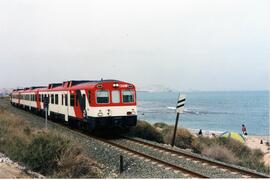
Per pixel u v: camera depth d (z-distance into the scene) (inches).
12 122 792.9
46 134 489.7
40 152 441.7
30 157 446.0
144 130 775.7
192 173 409.1
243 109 5319.9
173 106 5792.3
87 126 780.6
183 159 503.5
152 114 3796.8
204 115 4001.0
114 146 611.8
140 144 637.3
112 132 813.9
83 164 449.1
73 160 438.0
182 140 753.6
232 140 807.7
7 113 1075.9
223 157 571.8
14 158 467.5
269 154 847.7
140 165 466.0
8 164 416.2
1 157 459.8
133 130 801.6
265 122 3284.9
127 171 444.5
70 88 874.1
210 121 3260.3
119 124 746.2
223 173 423.8
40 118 1209.4
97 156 536.4
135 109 766.5
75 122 870.4
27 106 1663.4
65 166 430.6
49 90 1119.0
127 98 757.9
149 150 576.4
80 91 794.2
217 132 2140.7
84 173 434.3
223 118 3641.7
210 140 801.6
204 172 429.7
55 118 1067.9
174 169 436.1
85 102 756.6
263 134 2335.1
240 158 641.6
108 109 731.4
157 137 769.6
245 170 422.3
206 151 611.2
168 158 512.7
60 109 965.8
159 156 528.7
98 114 720.3
